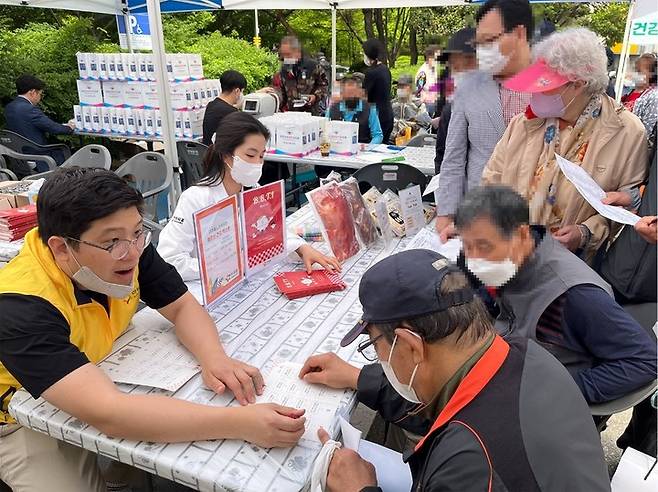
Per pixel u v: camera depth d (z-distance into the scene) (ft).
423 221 8.07
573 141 5.98
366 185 10.32
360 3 19.88
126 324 4.78
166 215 12.77
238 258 5.86
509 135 6.56
